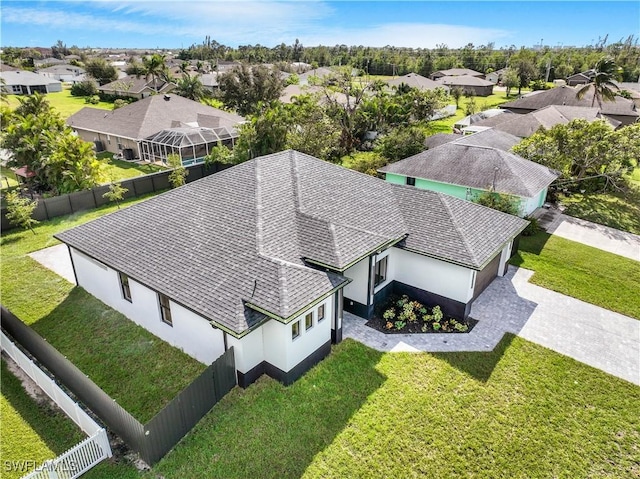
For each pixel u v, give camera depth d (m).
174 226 18.62
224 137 45.38
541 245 26.20
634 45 163.25
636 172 42.75
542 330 17.94
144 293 17.02
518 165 29.45
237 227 17.34
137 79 92.69
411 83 85.75
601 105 58.50
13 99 86.06
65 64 151.38
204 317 13.93
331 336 16.75
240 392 14.45
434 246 18.38
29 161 33.84
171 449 12.35
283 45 188.62
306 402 14.06
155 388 14.83
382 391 14.52
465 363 15.89
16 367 15.86
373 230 18.67
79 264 20.59
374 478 11.54
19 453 12.34
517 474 11.74
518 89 106.44
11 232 28.19
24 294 20.80
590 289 21.19
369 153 51.34
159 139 42.97
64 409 13.75
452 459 12.13
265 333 14.58
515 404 14.05
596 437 12.91
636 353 16.61
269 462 11.96
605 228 29.09
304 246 16.69
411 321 18.39
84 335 17.73
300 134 41.31
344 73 52.88
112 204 33.16
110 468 11.79
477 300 20.14
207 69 133.88
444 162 31.53
